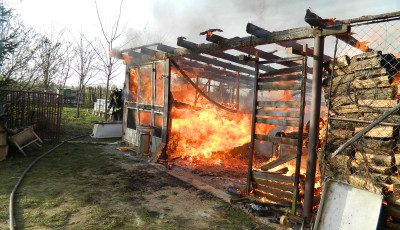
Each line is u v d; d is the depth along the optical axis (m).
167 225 3.64
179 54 7.02
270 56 5.88
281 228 3.71
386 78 3.13
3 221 3.43
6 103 8.03
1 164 6.29
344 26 3.39
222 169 7.01
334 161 3.60
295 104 4.12
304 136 5.32
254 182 4.74
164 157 7.68
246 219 3.97
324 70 4.22
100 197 4.58
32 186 4.91
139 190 5.08
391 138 3.06
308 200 3.88
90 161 7.18
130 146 9.47
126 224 3.60
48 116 9.55
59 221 3.57
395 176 3.02
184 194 4.98
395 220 2.95
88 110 21.67
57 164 6.66
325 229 3.00
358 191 2.88
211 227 3.65
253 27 4.46
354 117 3.49
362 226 2.74
